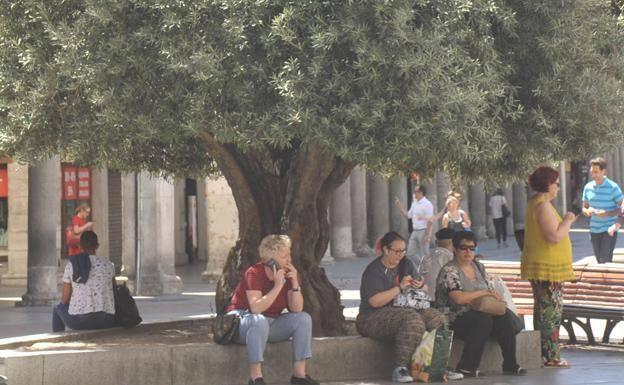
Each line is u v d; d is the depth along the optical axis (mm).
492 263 22609
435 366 17172
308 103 15258
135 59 15906
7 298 32406
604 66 17438
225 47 15594
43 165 30406
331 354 17406
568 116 16734
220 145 18844
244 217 19453
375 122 15094
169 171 21922
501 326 18078
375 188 53656
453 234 19109
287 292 16734
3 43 17406
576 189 84812
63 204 40969
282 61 15492
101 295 20188
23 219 36781
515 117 16344
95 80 15992
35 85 17266
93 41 16234
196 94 15641
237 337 16594
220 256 37656
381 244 17766
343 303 29656
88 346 18750
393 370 17609
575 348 21688
